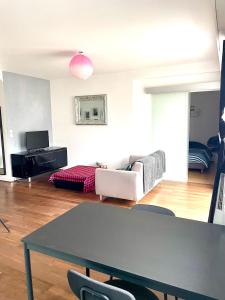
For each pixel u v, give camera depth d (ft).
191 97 23.57
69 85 18.90
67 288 6.63
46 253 4.35
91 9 7.13
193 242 4.41
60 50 11.30
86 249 4.20
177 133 16.53
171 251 4.12
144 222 5.29
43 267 7.57
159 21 8.06
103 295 3.37
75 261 4.06
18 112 17.22
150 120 17.25
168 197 13.66
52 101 19.94
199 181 16.80
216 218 5.76
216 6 5.84
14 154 16.55
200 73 14.75
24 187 15.92
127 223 5.24
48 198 13.73
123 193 12.39
